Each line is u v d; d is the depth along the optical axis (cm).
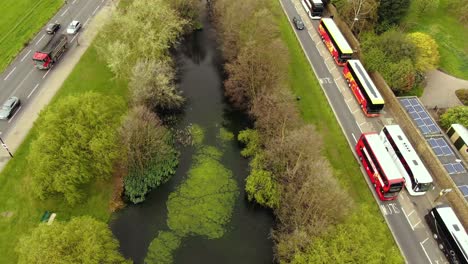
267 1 10556
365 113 8256
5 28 9731
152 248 6191
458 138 7625
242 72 7894
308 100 8475
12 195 6462
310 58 9625
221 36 9650
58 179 5947
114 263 5416
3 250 5841
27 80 8475
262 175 6794
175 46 9200
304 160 6391
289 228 6081
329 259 4866
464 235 5972
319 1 10669
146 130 6756
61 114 6347
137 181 6938
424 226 6512
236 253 6188
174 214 6662
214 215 6669
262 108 7400
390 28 9644
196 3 10319
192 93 8869
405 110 8156
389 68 8588
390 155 7225
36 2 10644
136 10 8119
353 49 9806
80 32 9881
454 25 10606
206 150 7700
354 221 5338
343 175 7094
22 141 7262
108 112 6625
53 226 5144
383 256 4825
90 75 8669
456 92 8825
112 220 6525
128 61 7750
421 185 6650
